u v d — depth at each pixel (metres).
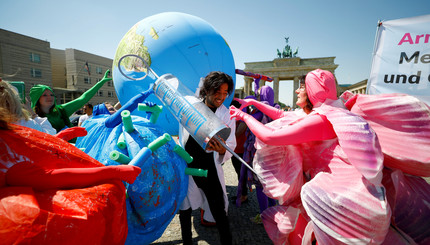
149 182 1.61
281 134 1.43
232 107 1.81
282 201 1.67
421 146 1.22
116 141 1.74
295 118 1.76
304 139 1.41
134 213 1.64
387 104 1.30
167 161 1.76
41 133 1.09
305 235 1.57
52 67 34.47
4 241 0.78
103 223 1.01
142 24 2.79
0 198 0.83
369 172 1.19
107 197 1.07
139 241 1.65
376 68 4.21
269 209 1.87
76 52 34.16
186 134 2.05
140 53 2.59
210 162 2.03
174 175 1.79
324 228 1.32
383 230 1.23
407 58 3.96
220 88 1.86
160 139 1.67
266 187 1.73
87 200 0.98
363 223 1.22
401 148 1.28
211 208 2.03
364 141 1.22
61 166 1.06
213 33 2.93
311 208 1.38
